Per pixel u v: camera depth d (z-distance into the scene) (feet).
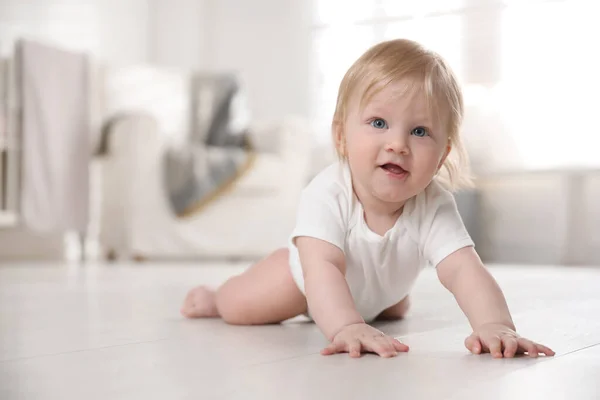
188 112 13.41
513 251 12.39
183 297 5.47
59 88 11.18
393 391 2.11
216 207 11.51
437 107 3.07
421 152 3.06
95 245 13.34
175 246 11.23
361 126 3.11
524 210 12.32
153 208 11.15
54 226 11.13
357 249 3.39
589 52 12.16
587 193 11.89
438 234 3.33
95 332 3.52
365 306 3.67
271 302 3.70
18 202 10.81
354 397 2.04
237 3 16.22
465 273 3.20
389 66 3.06
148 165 11.14
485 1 13.29
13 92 10.77
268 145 12.34
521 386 2.17
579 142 12.00
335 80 15.37
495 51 13.12
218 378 2.33
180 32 15.99
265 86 15.98
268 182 11.85
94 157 11.86
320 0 15.53
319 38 15.56
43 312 4.44
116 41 14.93
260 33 16.03
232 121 13.15
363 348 2.80
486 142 12.46
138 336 3.37
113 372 2.46
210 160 11.48
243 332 3.51
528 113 12.42
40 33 13.53
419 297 5.44
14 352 2.92
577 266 11.60
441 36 13.84
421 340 3.16
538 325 3.60
